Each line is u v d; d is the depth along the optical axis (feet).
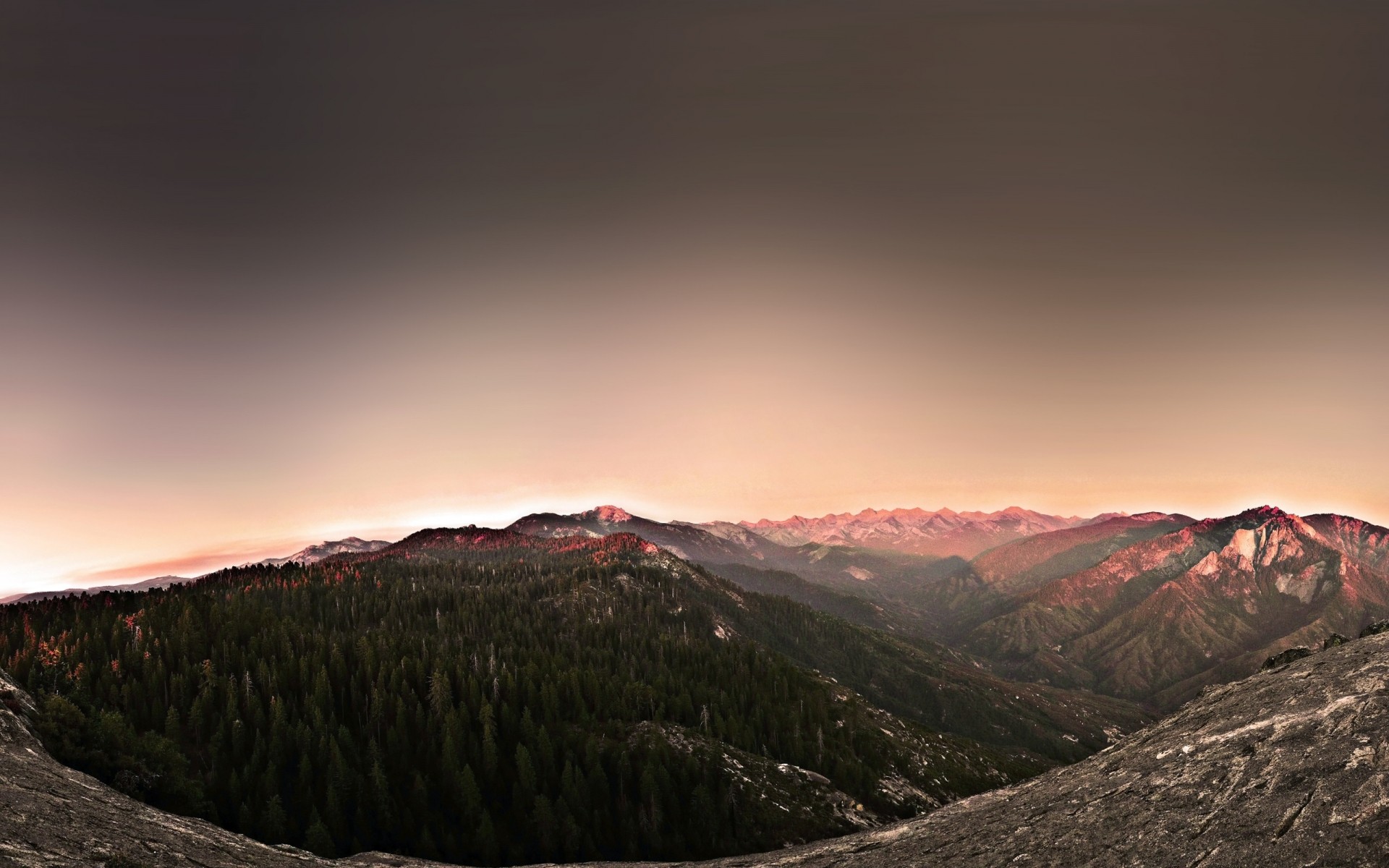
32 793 265.75
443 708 605.31
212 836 307.58
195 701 547.08
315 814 478.59
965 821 276.41
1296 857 157.69
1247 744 209.05
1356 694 201.77
